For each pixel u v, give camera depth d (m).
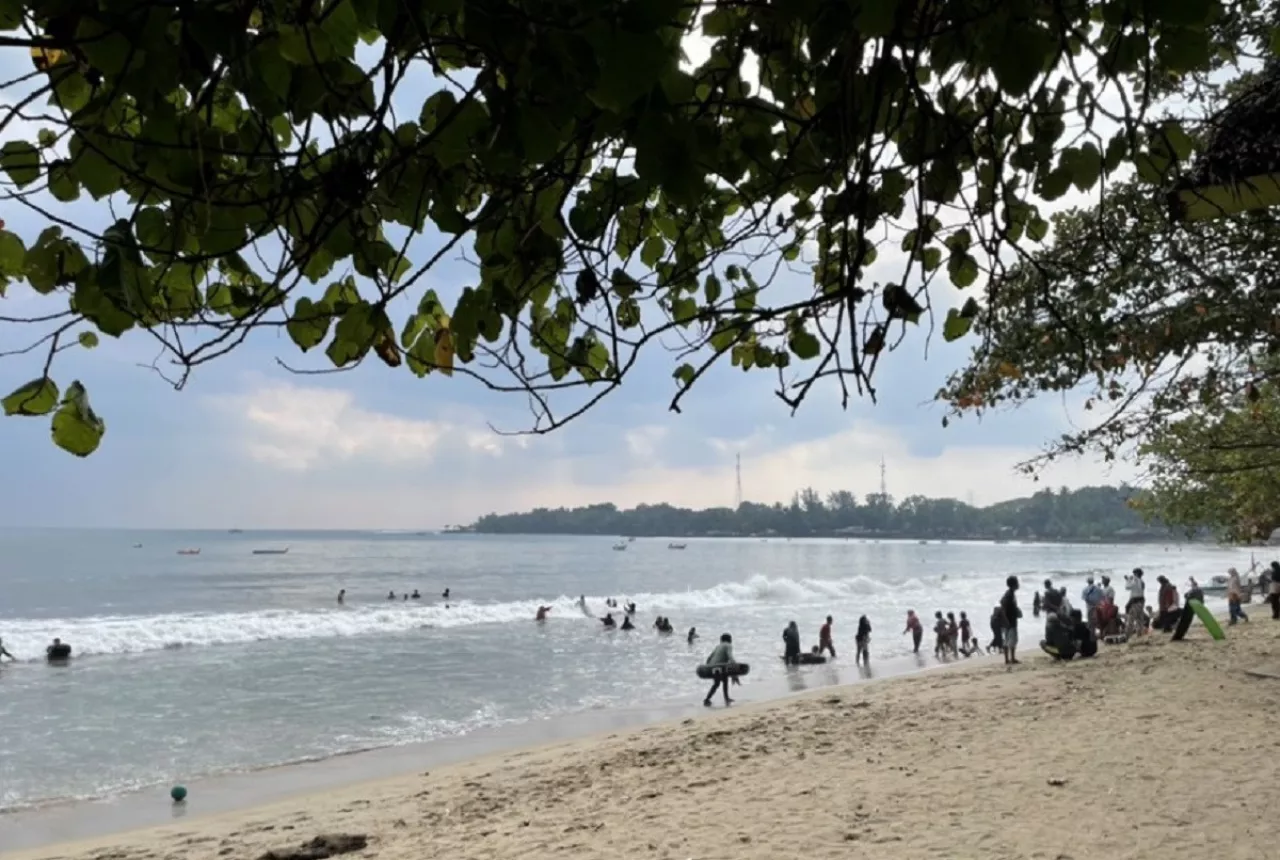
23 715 23.34
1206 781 8.76
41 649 34.59
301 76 1.69
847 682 26.38
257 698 25.77
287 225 1.88
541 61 1.58
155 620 44.84
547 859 8.37
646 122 1.75
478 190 2.21
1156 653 19.09
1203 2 1.69
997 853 7.24
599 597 64.06
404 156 1.75
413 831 10.44
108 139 1.69
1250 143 3.77
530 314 2.67
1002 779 9.52
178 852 11.17
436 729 21.58
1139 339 5.95
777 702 20.42
